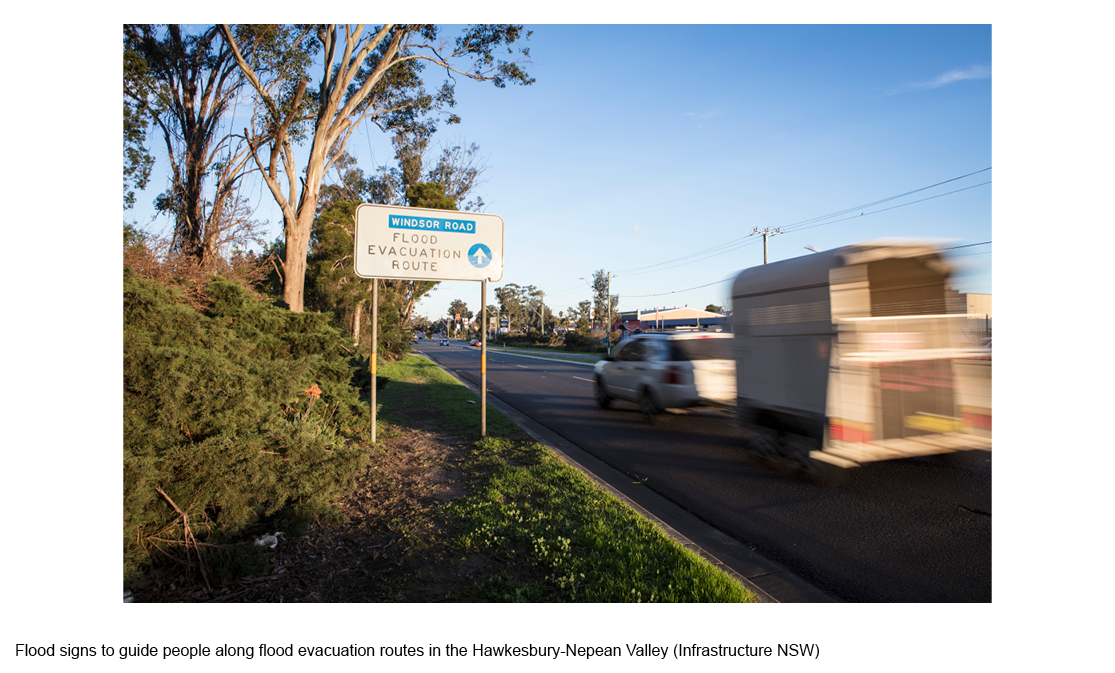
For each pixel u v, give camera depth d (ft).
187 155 54.80
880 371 18.88
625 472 23.39
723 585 12.32
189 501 12.88
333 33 50.96
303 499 15.14
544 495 18.75
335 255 87.76
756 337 22.70
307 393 25.36
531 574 13.19
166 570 12.82
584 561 13.52
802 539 15.74
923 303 21.36
